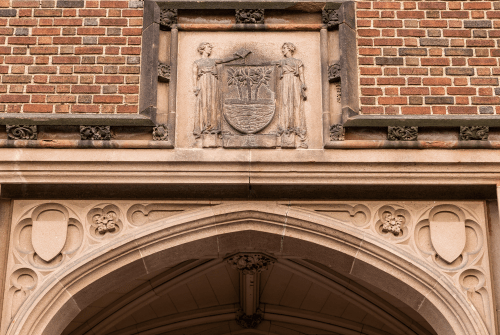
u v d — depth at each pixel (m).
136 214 6.11
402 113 6.12
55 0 6.41
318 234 6.09
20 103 6.09
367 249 6.02
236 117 6.08
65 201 6.10
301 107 6.14
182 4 6.31
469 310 5.82
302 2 6.33
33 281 5.88
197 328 9.80
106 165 5.94
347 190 6.06
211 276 8.89
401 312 8.80
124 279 6.19
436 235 6.04
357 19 6.39
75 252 5.95
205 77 6.18
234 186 6.00
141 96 6.11
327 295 9.18
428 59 6.29
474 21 6.41
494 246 6.03
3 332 5.70
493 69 6.27
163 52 6.24
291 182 5.96
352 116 6.00
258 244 6.30
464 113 6.13
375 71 6.23
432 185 6.00
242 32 6.38
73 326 8.84
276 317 9.72
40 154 5.92
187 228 6.06
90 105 6.10
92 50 6.27
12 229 6.00
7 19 6.33
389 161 5.95
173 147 5.96
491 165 5.98
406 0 6.46
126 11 6.40
